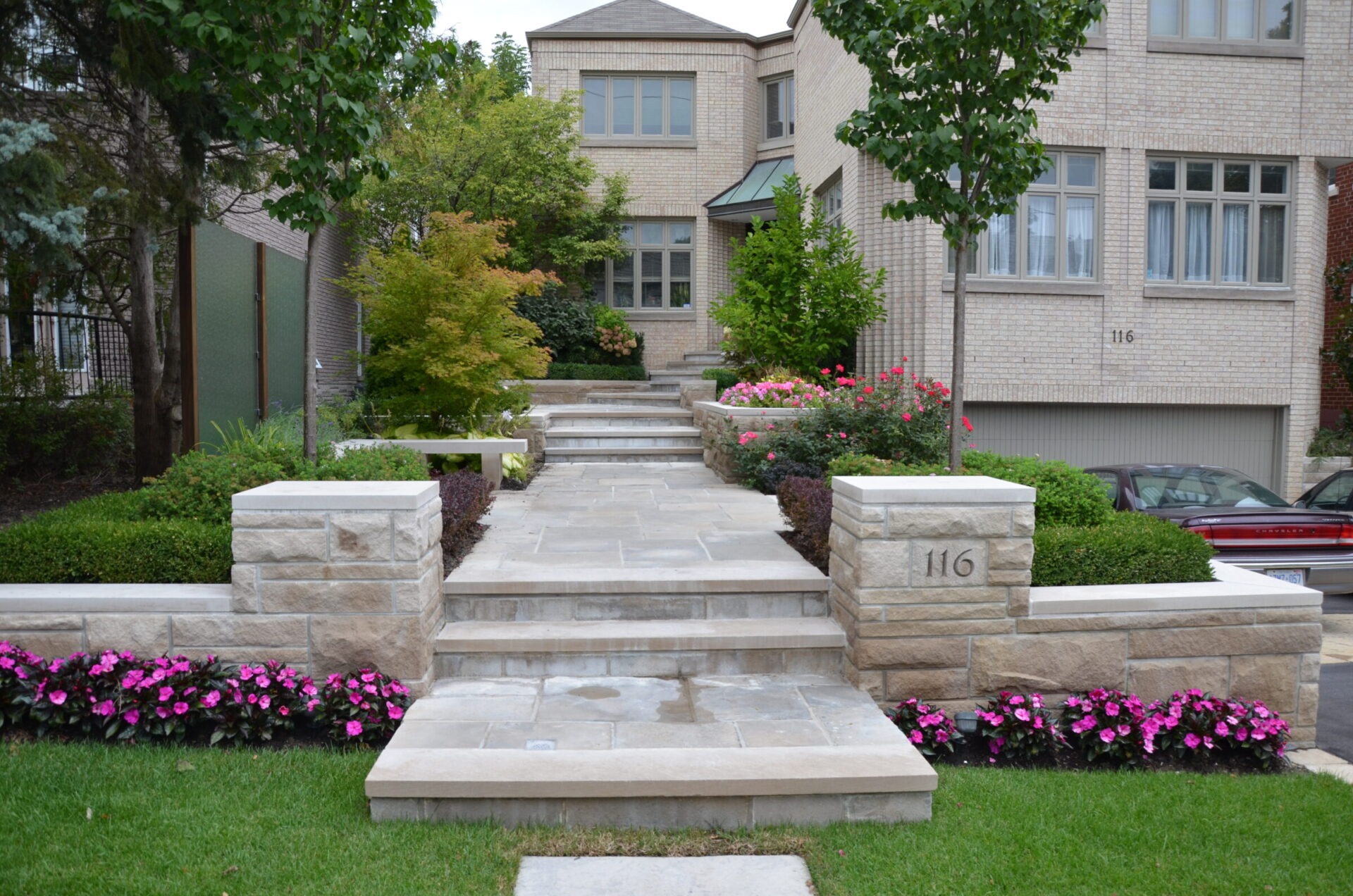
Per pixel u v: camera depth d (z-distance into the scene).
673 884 3.54
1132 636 5.39
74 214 6.48
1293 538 7.99
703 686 5.31
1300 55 13.58
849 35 6.41
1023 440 13.92
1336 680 6.91
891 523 5.20
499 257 10.72
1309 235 13.90
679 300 20.86
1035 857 3.83
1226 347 13.80
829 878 3.60
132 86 7.66
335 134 6.04
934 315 13.17
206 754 4.57
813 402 10.86
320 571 5.04
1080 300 13.51
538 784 3.93
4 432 9.20
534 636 5.45
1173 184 13.77
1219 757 5.11
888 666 5.23
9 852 3.62
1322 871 3.80
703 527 7.78
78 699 4.72
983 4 5.87
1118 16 13.29
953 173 12.65
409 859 3.65
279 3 5.38
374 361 10.24
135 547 5.37
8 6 7.04
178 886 3.41
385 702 4.81
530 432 12.29
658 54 20.36
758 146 20.97
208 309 7.82
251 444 6.86
